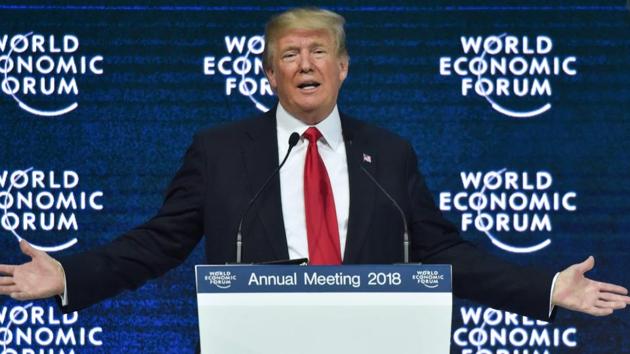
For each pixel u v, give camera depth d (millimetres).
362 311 7457
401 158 9547
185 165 9555
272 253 8922
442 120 14547
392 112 14578
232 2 14586
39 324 14281
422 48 14586
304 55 9156
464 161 14523
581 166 14531
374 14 14633
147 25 14531
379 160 9438
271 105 14562
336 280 7484
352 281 7484
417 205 9539
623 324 14438
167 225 9391
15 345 14234
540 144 14531
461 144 14531
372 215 9102
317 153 9258
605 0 14586
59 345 14305
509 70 14547
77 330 14336
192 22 14547
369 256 9016
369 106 14578
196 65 14547
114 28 14508
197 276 7465
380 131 9727
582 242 14492
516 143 14531
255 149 9398
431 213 9625
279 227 9000
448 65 14586
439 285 7492
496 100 14547
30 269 8688
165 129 14508
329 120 9445
